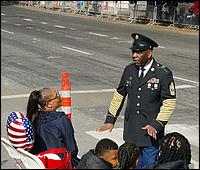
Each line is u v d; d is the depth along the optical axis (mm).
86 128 8156
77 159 4676
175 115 9305
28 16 40656
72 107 9562
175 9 36281
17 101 9820
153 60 4879
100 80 12672
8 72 13336
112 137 7672
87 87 11594
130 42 23438
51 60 16031
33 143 4297
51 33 26469
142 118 4859
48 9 52344
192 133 8102
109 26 34125
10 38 22844
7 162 6121
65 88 6621
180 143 3621
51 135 4477
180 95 11250
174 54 19609
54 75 13148
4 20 34844
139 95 4859
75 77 12961
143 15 39125
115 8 42906
